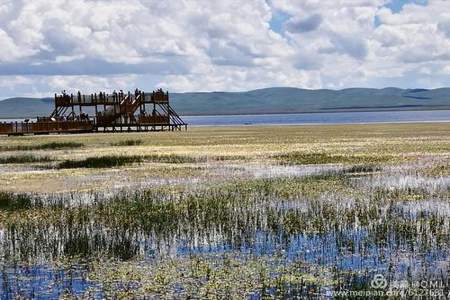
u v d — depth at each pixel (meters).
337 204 26.03
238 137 76.50
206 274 16.50
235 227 21.86
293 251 18.67
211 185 32.41
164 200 27.91
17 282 16.17
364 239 19.91
